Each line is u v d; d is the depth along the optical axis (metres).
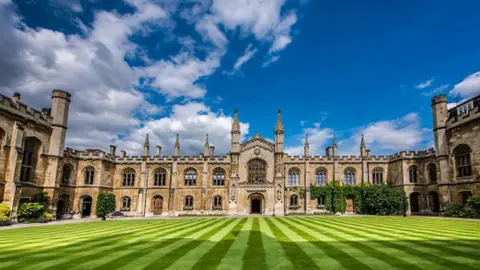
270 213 53.16
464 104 44.31
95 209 50.22
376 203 50.06
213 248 13.20
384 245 13.67
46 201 38.38
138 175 57.19
